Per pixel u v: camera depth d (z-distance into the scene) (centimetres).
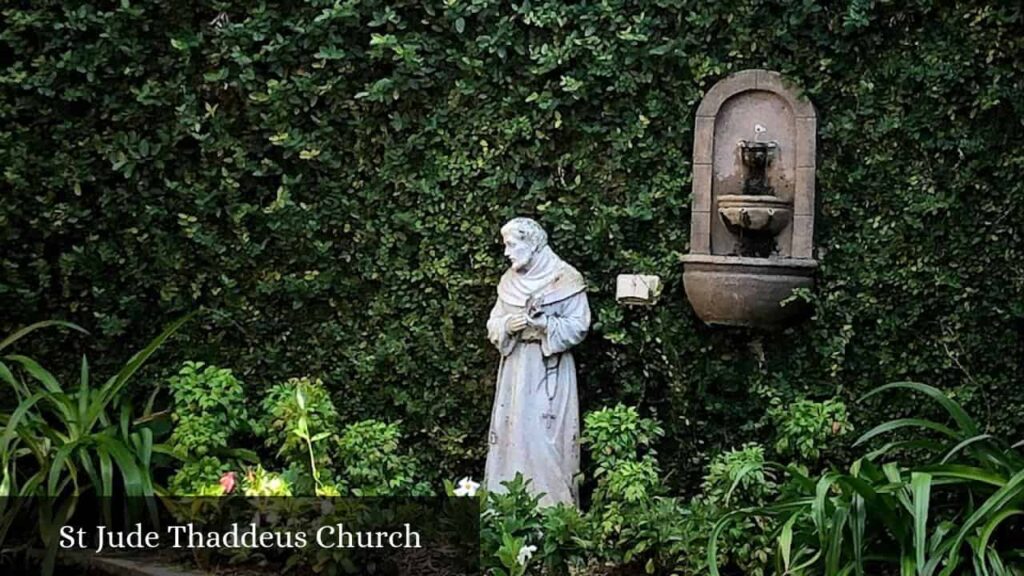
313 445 574
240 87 650
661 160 647
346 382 670
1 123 644
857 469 491
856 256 632
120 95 650
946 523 467
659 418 657
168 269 661
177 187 654
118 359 664
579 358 660
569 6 641
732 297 621
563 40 645
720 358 651
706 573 512
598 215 648
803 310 632
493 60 650
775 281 618
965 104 613
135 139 650
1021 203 610
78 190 646
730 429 650
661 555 529
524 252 610
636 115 646
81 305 660
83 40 642
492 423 619
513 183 654
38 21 634
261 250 661
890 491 468
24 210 647
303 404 577
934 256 622
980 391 619
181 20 650
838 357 634
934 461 537
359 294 668
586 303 617
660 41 639
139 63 647
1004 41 607
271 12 650
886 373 631
